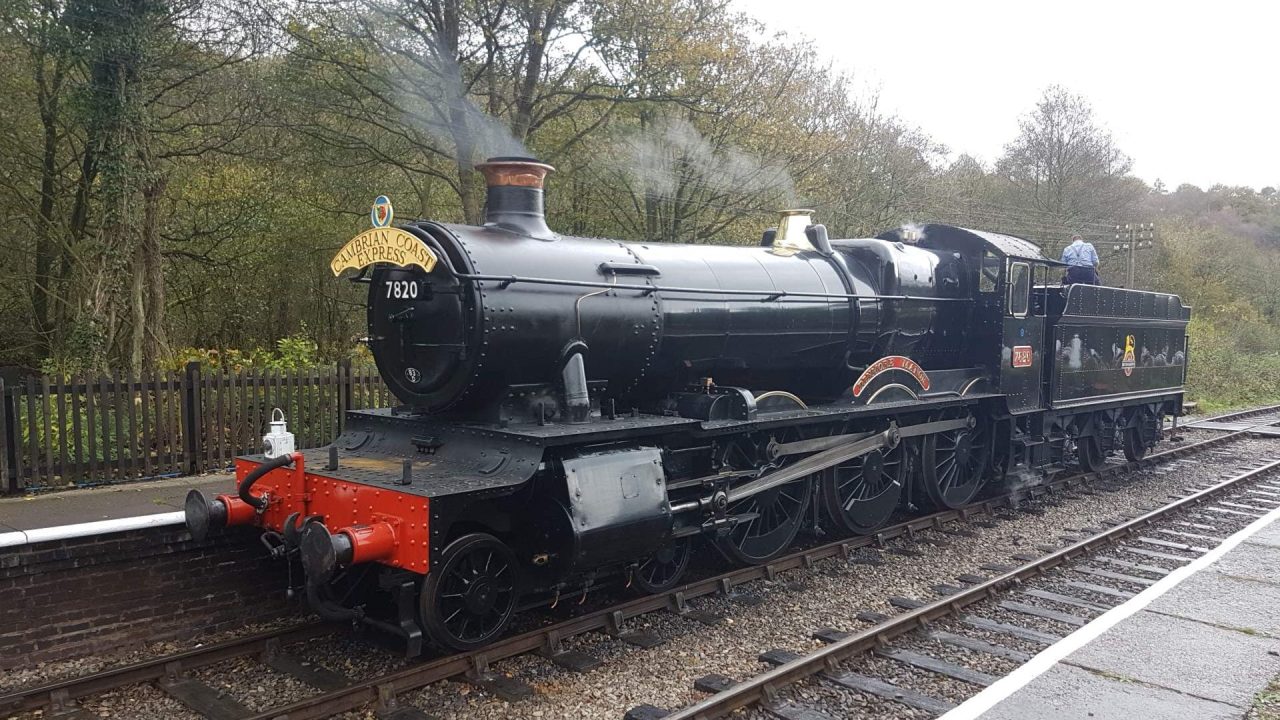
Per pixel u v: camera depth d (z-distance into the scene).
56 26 12.40
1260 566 7.39
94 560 5.51
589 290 5.94
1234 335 32.50
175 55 13.78
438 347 5.55
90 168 14.27
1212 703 4.73
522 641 5.27
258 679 5.02
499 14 14.94
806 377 8.32
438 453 5.73
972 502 10.12
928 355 9.55
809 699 4.80
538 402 5.76
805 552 7.45
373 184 17.75
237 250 18.02
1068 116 31.73
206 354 14.51
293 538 5.29
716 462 6.68
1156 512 9.30
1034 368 9.95
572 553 5.20
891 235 10.30
